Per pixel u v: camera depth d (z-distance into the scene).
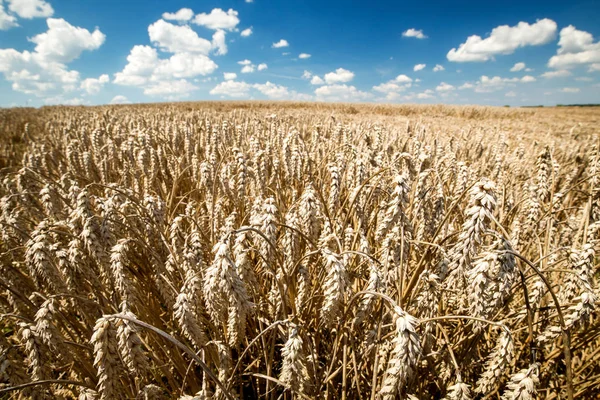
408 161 4.44
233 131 9.09
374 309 2.99
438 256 3.28
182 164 7.17
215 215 4.20
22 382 2.14
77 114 20.00
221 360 2.37
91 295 3.50
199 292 2.64
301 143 5.62
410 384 2.42
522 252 4.09
